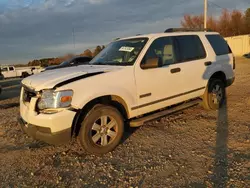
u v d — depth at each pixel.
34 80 3.89
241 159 3.51
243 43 32.22
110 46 5.34
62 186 3.12
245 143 4.03
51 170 3.55
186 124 5.14
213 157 3.63
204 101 5.82
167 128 4.97
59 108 3.50
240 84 9.51
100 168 3.53
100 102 4.02
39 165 3.72
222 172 3.20
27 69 33.78
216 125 4.97
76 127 3.84
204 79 5.57
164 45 4.87
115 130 4.07
